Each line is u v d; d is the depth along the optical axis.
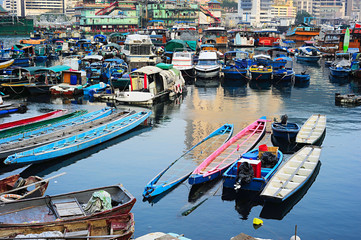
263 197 20.41
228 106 45.12
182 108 43.75
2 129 31.98
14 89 50.00
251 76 64.06
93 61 73.00
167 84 49.16
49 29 196.88
